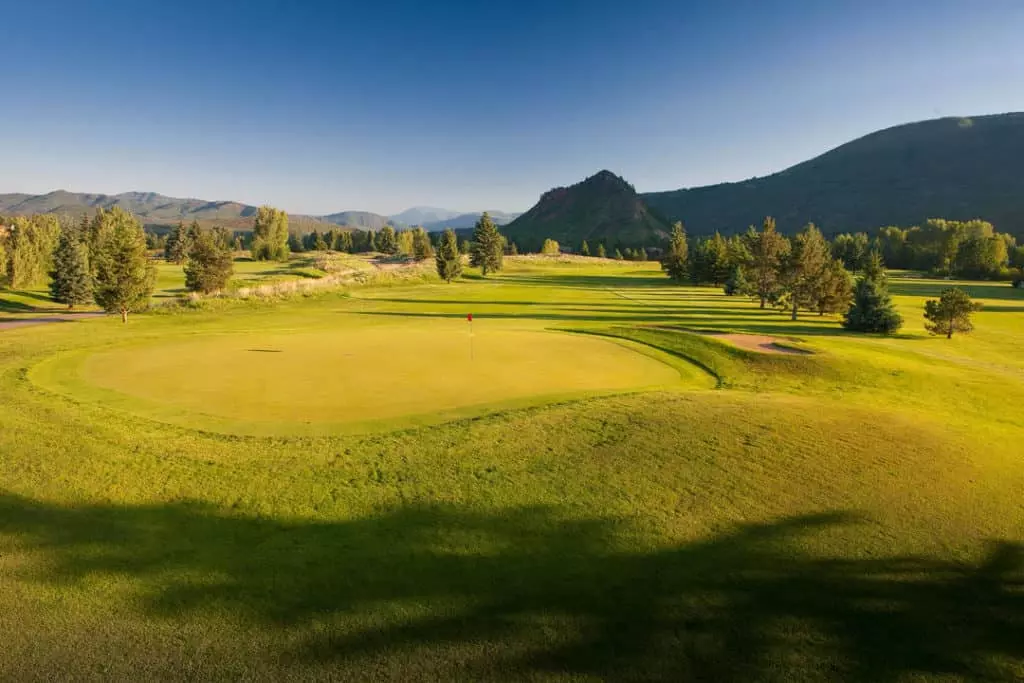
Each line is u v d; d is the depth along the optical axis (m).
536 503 9.48
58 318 43.81
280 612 6.73
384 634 6.42
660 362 23.09
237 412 14.21
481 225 100.00
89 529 8.43
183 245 112.25
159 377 17.95
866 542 8.48
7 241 61.19
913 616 6.92
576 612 6.85
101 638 6.28
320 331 30.27
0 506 8.99
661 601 7.09
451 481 10.23
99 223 83.44
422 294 65.69
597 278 102.81
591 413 14.16
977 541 8.59
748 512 9.29
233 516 8.92
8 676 5.70
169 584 7.21
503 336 28.41
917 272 124.62
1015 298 67.88
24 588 7.05
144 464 10.69
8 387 16.20
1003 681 5.93
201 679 5.73
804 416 14.07
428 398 15.82
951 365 26.62
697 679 5.88
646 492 9.90
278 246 120.62
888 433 12.99
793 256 52.47
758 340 27.73
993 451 12.34
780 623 6.75
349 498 9.55
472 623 6.62
